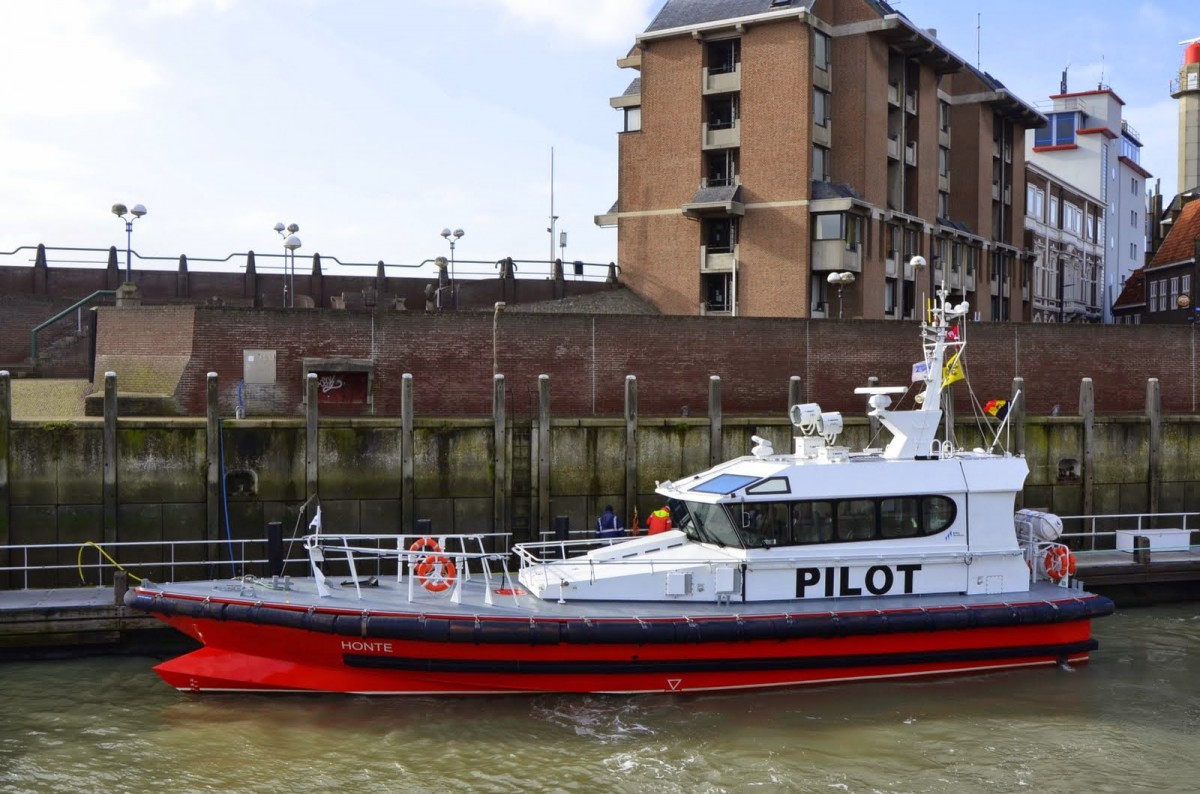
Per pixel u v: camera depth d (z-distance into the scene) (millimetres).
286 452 17500
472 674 12594
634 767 10984
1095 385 24922
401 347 20875
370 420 17859
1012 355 24469
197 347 19844
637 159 34688
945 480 13727
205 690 12844
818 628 12750
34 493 16609
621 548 13844
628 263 34875
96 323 21469
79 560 15930
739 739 11727
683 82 33844
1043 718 12477
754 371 23047
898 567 13609
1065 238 50188
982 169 41125
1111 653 15172
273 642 12688
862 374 23734
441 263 32156
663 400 22484
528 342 21594
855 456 14102
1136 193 61000
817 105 32656
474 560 18203
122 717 12250
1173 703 13047
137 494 16953
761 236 32562
